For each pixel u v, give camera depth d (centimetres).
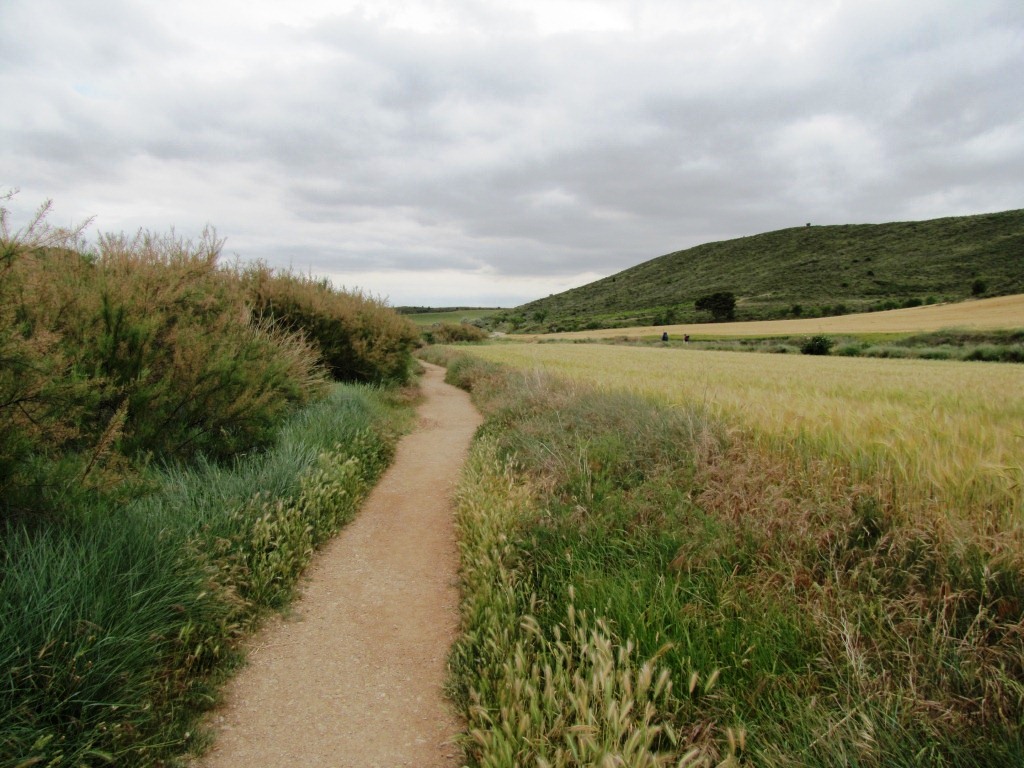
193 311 644
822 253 13538
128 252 671
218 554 390
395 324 1720
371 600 405
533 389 1147
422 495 670
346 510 568
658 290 14825
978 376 1564
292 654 332
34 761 203
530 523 468
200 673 301
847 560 359
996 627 272
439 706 288
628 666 247
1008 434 511
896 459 425
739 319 9288
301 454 591
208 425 585
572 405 902
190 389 556
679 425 625
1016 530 318
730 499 443
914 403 866
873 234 13938
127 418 496
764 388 1119
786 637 290
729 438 576
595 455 610
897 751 212
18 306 414
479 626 333
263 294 1213
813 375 1573
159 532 346
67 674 242
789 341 4862
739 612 315
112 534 331
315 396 948
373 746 258
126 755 238
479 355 3019
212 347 598
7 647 239
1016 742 211
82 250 600
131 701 254
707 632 299
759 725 241
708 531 400
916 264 10838
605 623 300
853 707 238
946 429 538
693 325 8300
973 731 226
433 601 406
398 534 538
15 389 317
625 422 714
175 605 305
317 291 1358
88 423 480
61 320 477
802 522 383
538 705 245
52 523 328
